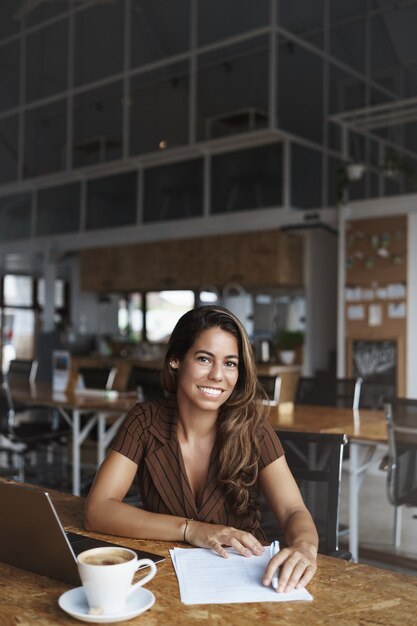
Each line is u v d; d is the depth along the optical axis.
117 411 4.39
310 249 7.83
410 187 7.85
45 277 9.58
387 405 3.23
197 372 1.64
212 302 8.81
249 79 7.18
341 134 7.78
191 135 7.70
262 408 1.71
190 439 1.70
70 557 1.23
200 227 8.01
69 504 1.88
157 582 1.27
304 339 7.80
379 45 7.70
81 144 8.90
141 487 1.74
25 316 12.00
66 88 9.03
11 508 1.31
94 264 9.69
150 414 1.74
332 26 7.60
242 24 7.26
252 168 7.41
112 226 8.77
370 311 6.53
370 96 7.74
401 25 7.59
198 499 1.69
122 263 9.30
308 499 1.92
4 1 9.59
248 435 1.66
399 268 6.38
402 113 6.12
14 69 9.61
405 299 6.34
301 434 1.98
